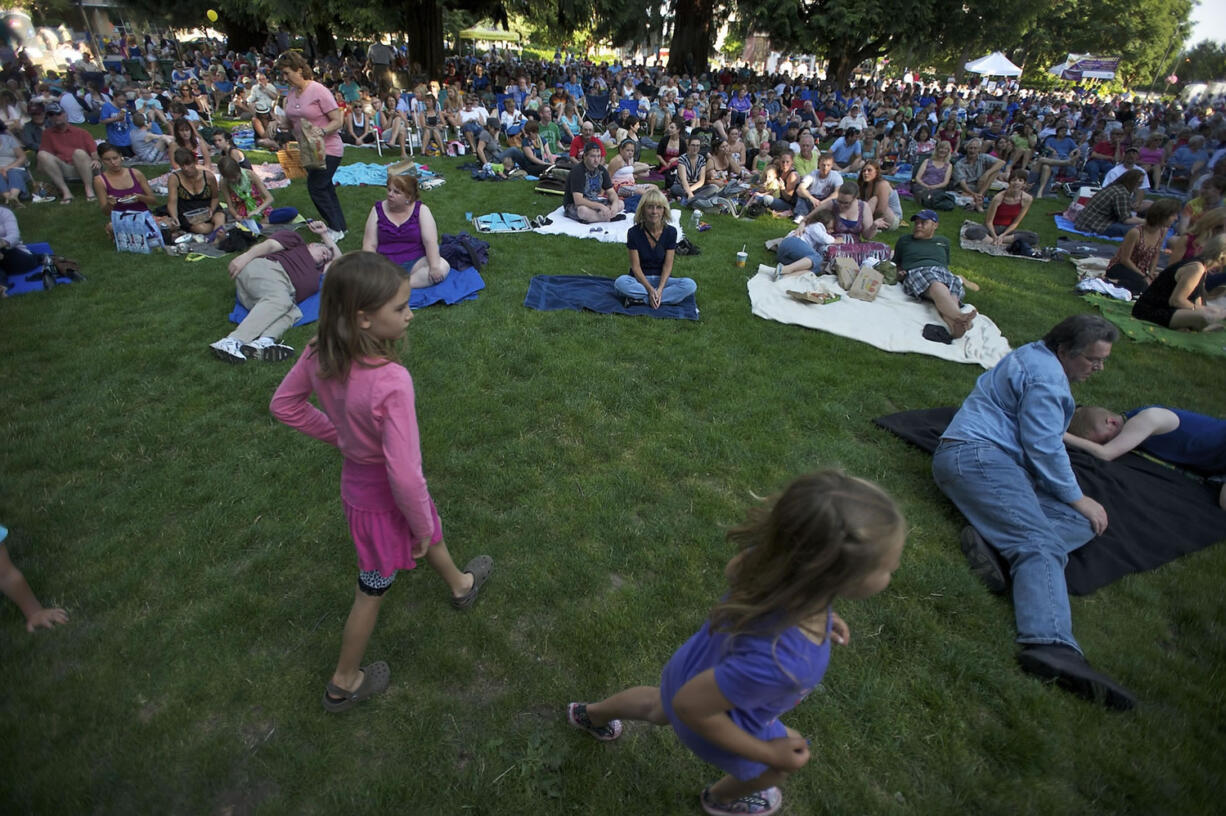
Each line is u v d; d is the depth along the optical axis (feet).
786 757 5.01
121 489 11.28
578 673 8.41
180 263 21.70
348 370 6.11
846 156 44.45
